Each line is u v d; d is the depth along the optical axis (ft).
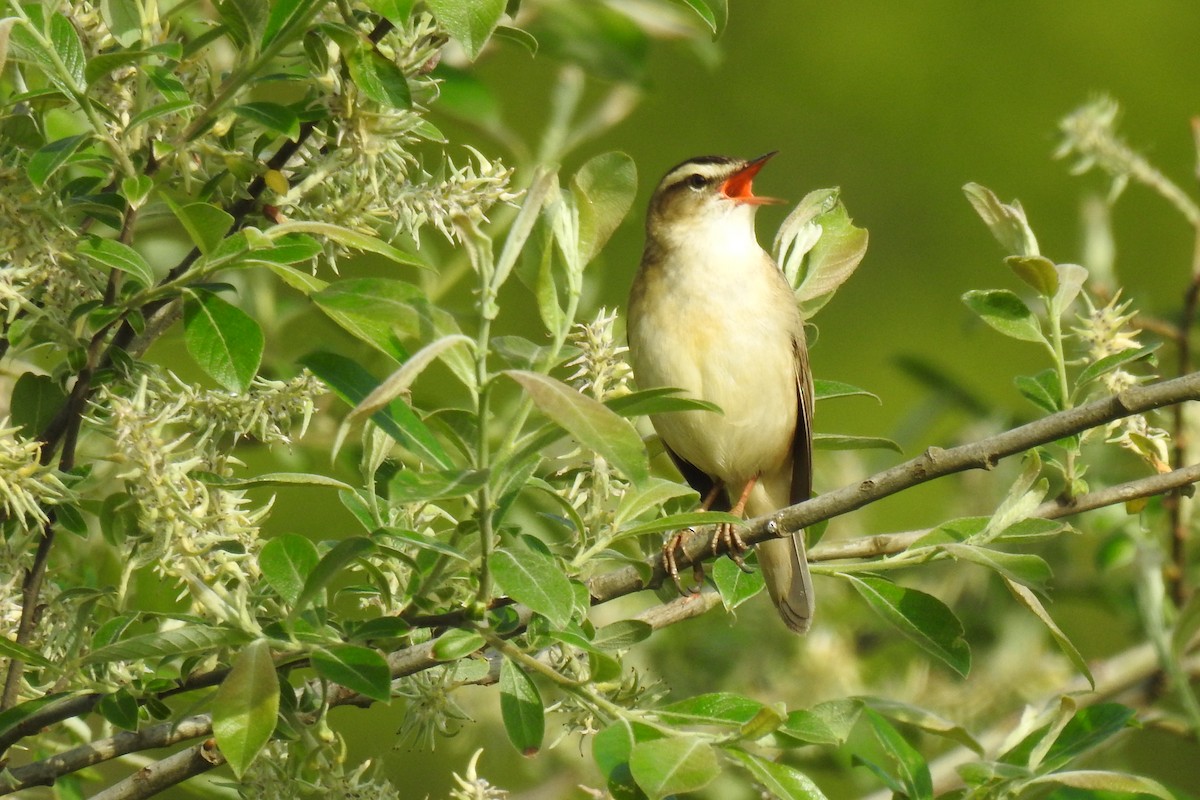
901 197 69.21
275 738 19.11
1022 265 22.65
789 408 31.09
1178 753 42.22
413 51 20.63
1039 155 69.56
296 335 33.53
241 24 20.16
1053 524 21.91
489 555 17.21
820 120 70.90
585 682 18.21
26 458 18.57
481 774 33.53
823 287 26.40
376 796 18.76
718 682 34.99
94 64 18.72
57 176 20.67
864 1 72.02
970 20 71.31
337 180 20.80
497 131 35.01
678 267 31.22
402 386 15.38
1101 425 21.13
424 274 33.12
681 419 30.53
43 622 20.49
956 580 36.94
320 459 32.09
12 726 19.20
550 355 17.74
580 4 36.47
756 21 71.46
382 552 18.54
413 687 21.01
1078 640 46.50
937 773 30.40
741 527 22.31
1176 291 66.28
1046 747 21.86
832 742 18.48
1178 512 31.17
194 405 19.74
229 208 21.21
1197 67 70.54
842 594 38.22
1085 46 70.38
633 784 17.35
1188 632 27.20
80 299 20.30
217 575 18.22
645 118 69.87
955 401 39.60
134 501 18.92
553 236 18.17
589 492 21.65
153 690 19.80
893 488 20.89
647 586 21.12
